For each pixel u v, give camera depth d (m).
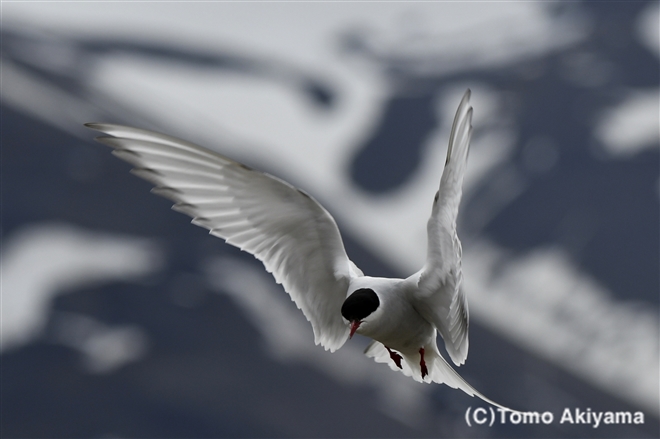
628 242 70.88
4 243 59.84
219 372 48.06
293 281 6.91
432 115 90.75
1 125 70.94
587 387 54.16
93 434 44.25
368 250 69.56
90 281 55.41
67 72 88.06
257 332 52.12
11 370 47.69
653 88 86.88
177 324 52.00
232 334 51.81
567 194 75.50
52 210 63.78
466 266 69.06
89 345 49.94
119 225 63.25
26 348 49.94
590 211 73.06
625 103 85.44
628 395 53.03
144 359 48.97
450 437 45.31
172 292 54.97
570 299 64.25
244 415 44.94
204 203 6.44
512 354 56.50
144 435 44.38
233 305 54.25
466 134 5.82
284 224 6.66
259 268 59.22
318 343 7.20
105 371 48.09
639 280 66.06
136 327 51.81
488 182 77.31
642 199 73.94
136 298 54.25
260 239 6.69
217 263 59.28
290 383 48.16
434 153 85.62
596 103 85.12
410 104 92.81
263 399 46.56
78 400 46.19
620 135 79.62
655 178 76.38
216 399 46.22
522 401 50.94
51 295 54.44
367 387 48.88
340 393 47.81
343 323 7.20
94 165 69.56
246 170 6.32
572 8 99.31
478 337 57.59
